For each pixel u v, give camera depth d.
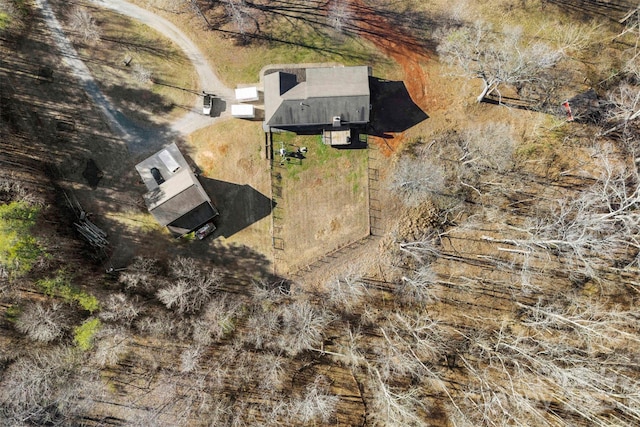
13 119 43.16
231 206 43.75
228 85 43.75
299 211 43.91
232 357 43.12
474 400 44.06
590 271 39.59
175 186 40.84
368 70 42.72
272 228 43.88
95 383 42.41
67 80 43.47
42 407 40.25
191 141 43.66
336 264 44.09
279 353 43.41
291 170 43.75
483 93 42.31
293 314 42.50
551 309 43.31
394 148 44.06
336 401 43.56
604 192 37.97
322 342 43.94
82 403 42.03
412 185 44.12
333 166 43.88
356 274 44.12
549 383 42.66
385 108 44.00
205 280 43.38
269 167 43.66
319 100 41.06
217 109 43.69
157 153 42.97
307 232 44.03
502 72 40.28
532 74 42.72
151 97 43.66
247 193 43.72
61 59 43.47
